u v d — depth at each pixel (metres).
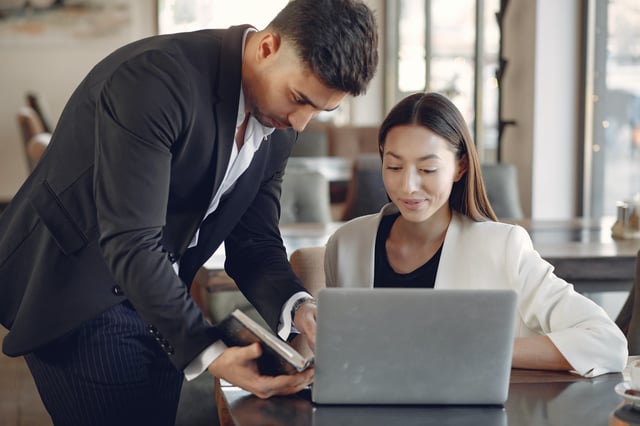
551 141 6.20
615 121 5.63
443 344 1.53
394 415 1.53
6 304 1.96
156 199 1.70
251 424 1.49
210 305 3.32
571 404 1.61
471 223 2.06
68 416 2.01
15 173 10.49
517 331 2.03
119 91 1.68
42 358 1.97
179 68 1.71
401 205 1.98
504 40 6.54
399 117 1.96
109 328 1.95
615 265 3.17
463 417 1.52
